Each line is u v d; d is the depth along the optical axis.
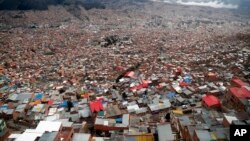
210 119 65.38
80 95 103.44
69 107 90.44
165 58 167.12
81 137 61.47
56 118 80.81
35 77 140.00
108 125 70.69
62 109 88.75
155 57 174.12
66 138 58.47
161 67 142.88
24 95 102.00
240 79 104.25
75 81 127.44
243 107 71.44
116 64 160.88
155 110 83.06
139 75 129.25
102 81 128.00
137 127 69.88
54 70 154.62
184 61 154.00
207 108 77.75
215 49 181.00
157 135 63.78
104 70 148.38
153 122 75.19
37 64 171.62
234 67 127.44
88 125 76.06
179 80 112.94
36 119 81.62
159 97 93.69
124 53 199.00
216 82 107.00
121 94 101.94
